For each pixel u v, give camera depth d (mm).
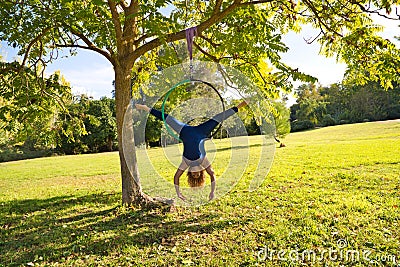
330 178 9211
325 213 5809
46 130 7520
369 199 6727
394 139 20438
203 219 5895
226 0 6613
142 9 4887
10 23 6496
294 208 6234
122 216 6277
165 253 4488
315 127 45438
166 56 6012
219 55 7363
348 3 6207
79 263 4328
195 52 6699
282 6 6590
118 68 6625
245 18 6293
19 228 6020
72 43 7414
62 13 5699
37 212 7250
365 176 9086
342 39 6113
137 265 4164
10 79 6875
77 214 6820
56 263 4359
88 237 5215
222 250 4453
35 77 6984
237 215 6039
